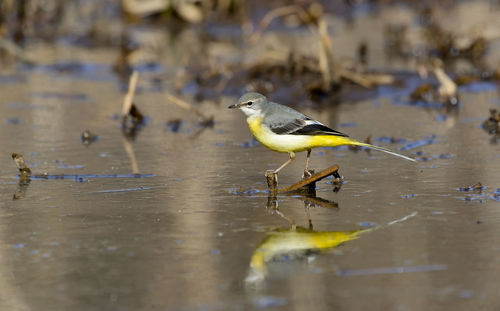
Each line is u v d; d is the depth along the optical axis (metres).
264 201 12.26
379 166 14.43
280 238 10.43
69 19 32.69
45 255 9.90
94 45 28.80
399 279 8.98
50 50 28.02
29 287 8.93
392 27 29.34
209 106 20.80
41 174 13.91
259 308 8.30
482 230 10.54
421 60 25.11
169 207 11.93
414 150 15.67
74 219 11.35
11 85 23.23
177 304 8.45
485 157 14.88
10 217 11.47
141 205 12.05
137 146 16.42
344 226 10.88
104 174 14.01
